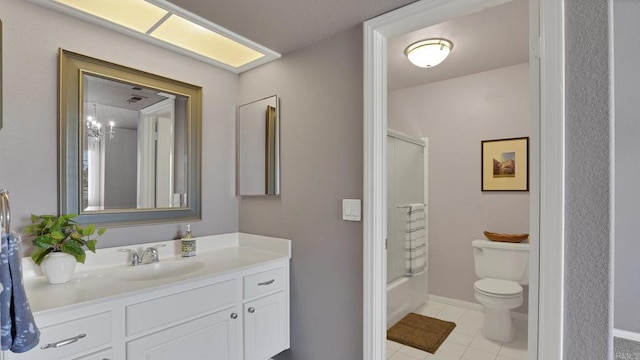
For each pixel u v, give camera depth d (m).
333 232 1.80
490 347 2.37
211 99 2.18
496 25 2.04
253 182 2.21
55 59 1.52
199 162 2.09
